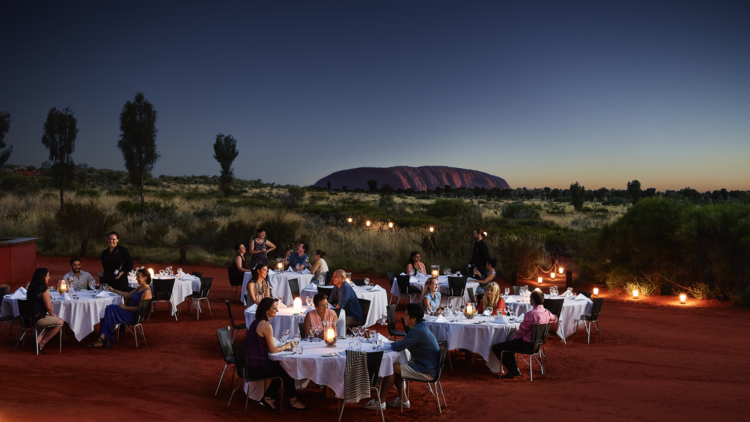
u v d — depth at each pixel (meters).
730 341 10.27
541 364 8.02
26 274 15.79
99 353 8.48
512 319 8.38
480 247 13.45
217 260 20.72
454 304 12.05
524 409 6.28
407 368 6.32
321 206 42.03
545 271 19.39
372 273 19.23
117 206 31.45
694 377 7.84
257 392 6.23
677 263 15.59
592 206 57.91
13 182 41.00
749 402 6.57
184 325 10.95
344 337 7.21
